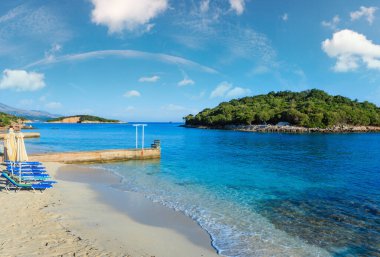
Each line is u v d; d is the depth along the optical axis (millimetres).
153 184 24500
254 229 14625
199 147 63094
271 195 21703
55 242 11172
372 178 29156
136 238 12641
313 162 41000
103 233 12836
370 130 153500
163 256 11102
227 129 173625
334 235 14094
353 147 65938
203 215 16516
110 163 37156
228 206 18516
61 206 16297
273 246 12688
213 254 11672
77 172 29672
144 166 35000
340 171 33344
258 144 72562
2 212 14195
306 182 26797
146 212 16578
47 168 30469
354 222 15984
